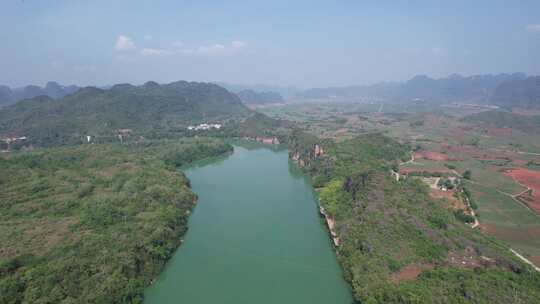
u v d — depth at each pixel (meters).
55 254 85.62
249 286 89.50
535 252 98.06
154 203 125.25
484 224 118.25
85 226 102.56
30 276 74.88
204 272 96.25
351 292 86.94
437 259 83.44
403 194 120.25
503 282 70.50
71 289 75.44
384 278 78.38
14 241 91.31
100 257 86.56
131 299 81.31
